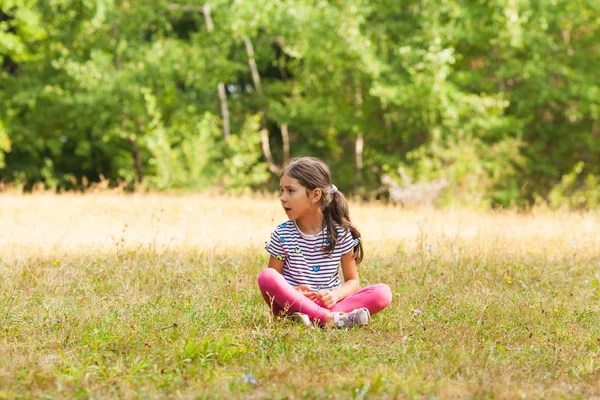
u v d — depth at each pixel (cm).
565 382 367
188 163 2156
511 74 2119
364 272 669
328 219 510
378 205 1440
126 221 991
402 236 888
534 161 2336
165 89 2289
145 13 2164
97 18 2069
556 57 2180
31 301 536
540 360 403
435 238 862
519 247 802
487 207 1867
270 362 381
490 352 408
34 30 2183
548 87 2158
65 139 2514
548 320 502
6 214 1023
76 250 742
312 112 2256
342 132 2591
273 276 478
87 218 988
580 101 2189
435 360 392
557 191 1938
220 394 329
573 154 2392
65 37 2192
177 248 767
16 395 327
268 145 2809
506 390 339
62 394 333
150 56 2152
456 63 2275
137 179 2381
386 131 2259
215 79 2230
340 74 2125
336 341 441
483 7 2123
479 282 634
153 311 506
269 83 2627
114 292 583
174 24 2736
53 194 1442
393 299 564
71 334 444
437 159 1959
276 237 511
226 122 2461
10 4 2152
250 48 2439
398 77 2023
